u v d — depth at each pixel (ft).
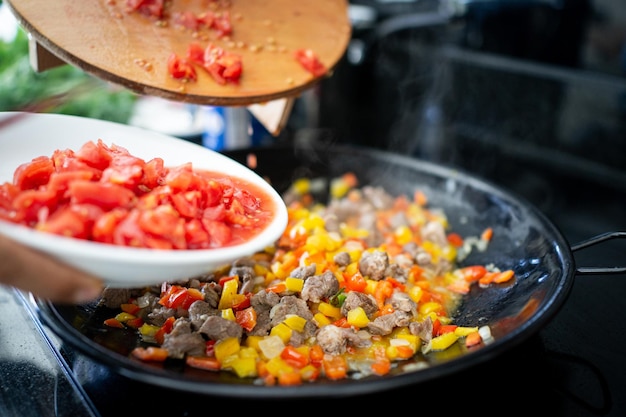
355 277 4.53
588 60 7.97
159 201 3.37
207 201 3.52
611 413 3.71
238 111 6.79
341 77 9.39
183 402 3.67
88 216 3.13
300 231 5.04
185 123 9.25
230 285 4.25
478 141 9.36
